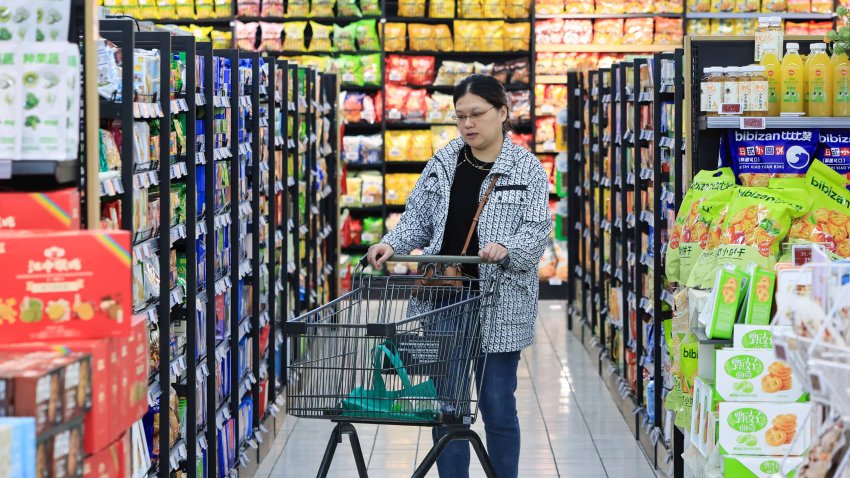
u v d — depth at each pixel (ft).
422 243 19.60
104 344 11.16
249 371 25.23
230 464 22.57
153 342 17.63
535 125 54.19
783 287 13.02
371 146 54.13
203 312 20.76
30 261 11.12
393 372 15.99
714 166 21.24
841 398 9.39
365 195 53.83
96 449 10.94
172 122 18.89
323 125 39.83
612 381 32.14
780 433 15.02
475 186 18.85
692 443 17.66
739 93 19.93
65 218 12.05
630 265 30.32
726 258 17.84
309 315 16.42
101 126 16.56
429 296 18.08
